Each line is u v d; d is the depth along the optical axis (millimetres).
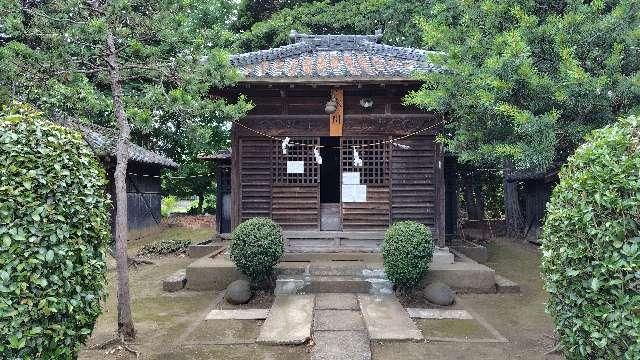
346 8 19266
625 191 3326
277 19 19328
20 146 3572
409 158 9266
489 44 6301
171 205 24484
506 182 16641
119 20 6051
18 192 3412
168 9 6188
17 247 3320
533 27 5672
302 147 9312
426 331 6199
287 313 6754
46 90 5926
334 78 8148
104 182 4371
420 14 15961
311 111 9234
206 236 16172
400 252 7352
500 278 8672
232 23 21297
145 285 8867
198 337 5977
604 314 3344
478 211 19203
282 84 8352
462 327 6355
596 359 3586
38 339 3410
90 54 6094
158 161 15750
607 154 3568
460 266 8484
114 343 5652
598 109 5355
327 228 9781
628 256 3178
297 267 8312
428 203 9242
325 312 6879
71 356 3801
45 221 3508
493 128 6141
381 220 9273
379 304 7230
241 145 9305
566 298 3783
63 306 3578
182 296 8023
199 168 21078
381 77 8117
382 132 9203
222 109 6355
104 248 4207
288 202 9297
